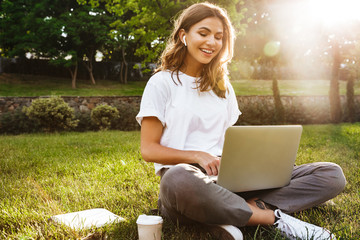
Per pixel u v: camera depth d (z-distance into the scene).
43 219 2.25
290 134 1.99
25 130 11.30
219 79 2.25
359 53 10.47
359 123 13.33
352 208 2.43
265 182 2.04
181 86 2.14
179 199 1.79
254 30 14.84
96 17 26.72
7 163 4.54
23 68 29.02
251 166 1.93
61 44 27.22
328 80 31.14
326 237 1.81
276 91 13.20
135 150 5.57
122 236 1.94
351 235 1.90
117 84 29.55
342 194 2.86
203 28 2.08
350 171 3.80
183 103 2.10
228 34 2.22
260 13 15.58
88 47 28.28
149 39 14.52
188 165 1.88
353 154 5.14
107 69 31.08
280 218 1.99
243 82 28.70
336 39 12.98
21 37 27.14
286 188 2.14
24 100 12.56
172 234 1.97
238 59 16.06
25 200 2.76
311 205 2.13
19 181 3.46
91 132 10.84
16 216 2.31
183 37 2.16
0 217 2.31
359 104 15.84
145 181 3.35
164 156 1.98
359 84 14.48
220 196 1.79
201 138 2.14
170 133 2.09
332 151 5.49
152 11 13.33
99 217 2.24
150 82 2.14
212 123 2.15
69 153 5.46
